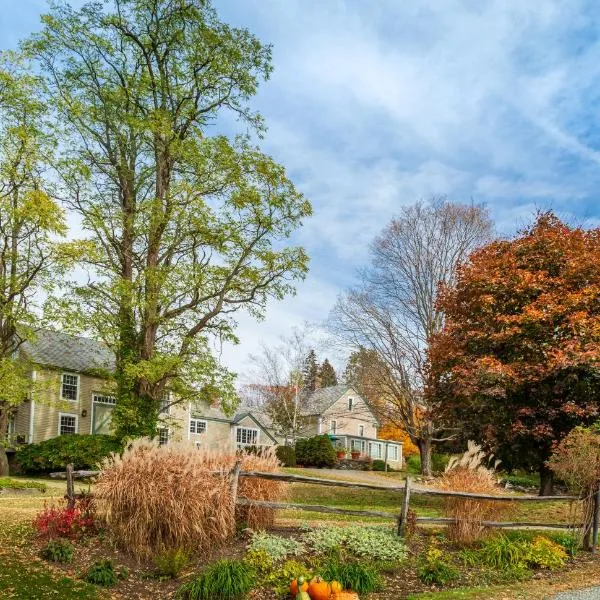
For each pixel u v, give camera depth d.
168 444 9.15
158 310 21.09
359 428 52.53
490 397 17.08
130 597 7.15
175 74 21.12
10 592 6.58
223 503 8.86
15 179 20.97
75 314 19.95
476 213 28.94
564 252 18.44
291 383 44.12
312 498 18.92
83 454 24.94
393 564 8.86
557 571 9.65
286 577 7.76
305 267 21.58
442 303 21.12
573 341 16.05
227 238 20.80
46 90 20.67
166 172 21.80
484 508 10.55
